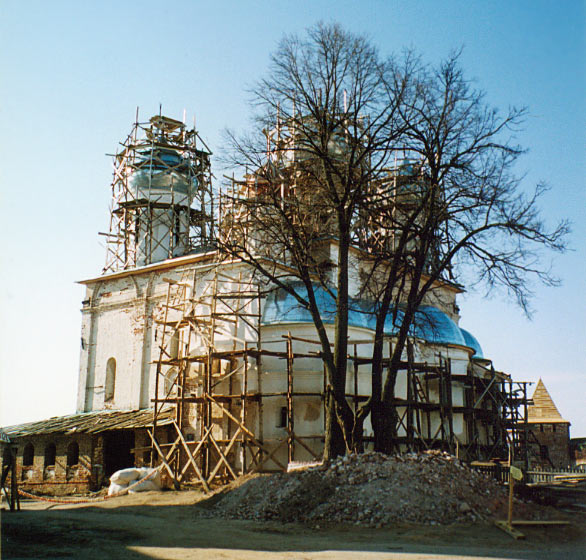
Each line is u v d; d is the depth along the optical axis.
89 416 39.22
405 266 27.67
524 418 44.19
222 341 34.50
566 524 17.77
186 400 32.19
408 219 27.52
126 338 40.34
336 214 28.89
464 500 19.20
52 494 36.81
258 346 31.12
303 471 21.98
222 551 13.95
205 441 30.53
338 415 25.27
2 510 23.48
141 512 22.33
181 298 36.84
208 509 22.30
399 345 26.47
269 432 32.44
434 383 38.59
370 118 27.14
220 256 35.62
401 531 17.12
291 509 19.86
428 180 26.89
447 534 16.72
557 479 39.25
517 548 15.34
